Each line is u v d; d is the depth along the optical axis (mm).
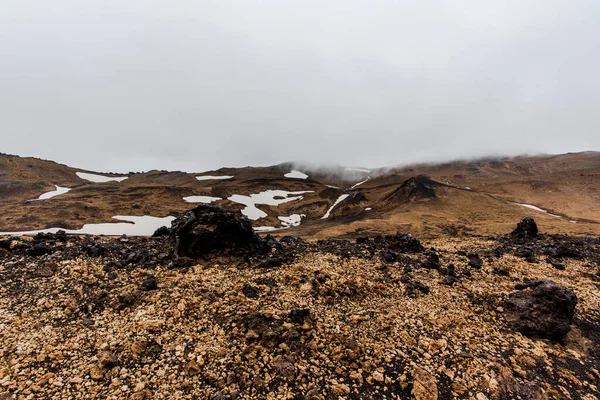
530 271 19609
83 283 13531
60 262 15289
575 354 11844
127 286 13555
